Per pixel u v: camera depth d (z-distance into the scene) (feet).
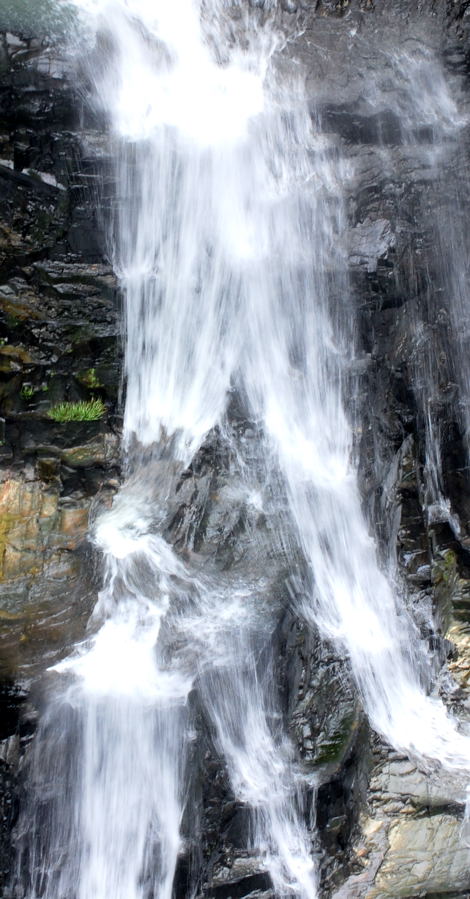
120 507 28.89
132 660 33.68
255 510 31.35
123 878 31.48
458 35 34.19
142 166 34.06
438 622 27.43
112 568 30.32
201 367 32.58
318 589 32.73
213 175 35.42
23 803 30.86
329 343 34.53
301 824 30.60
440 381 31.09
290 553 32.40
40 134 32.32
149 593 31.99
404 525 29.35
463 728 27.14
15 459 25.94
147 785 33.12
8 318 28.37
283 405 33.42
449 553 27.68
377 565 31.35
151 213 33.71
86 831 31.78
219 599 33.24
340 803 30.22
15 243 29.63
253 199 35.81
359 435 33.35
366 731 29.89
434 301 32.55
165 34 33.30
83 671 32.91
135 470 29.48
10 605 28.25
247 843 29.76
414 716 28.91
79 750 32.91
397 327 33.19
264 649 34.63
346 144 34.96
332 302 35.01
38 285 29.40
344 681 30.81
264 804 30.94
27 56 32.83
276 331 34.65
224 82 35.24
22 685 31.63
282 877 29.91
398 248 34.19
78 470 27.22
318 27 33.09
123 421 28.58
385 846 28.66
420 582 28.53
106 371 29.12
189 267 33.86
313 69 35.01
